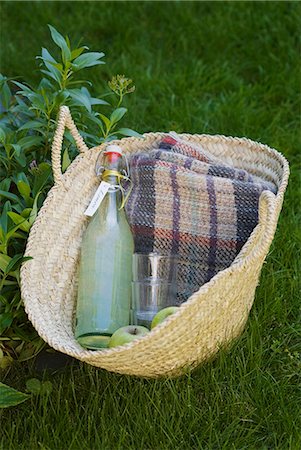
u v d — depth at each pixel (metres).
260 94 2.98
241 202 1.83
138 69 3.08
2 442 1.68
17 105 2.09
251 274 1.63
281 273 2.11
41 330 1.57
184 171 1.84
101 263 1.76
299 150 2.66
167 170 1.83
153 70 3.15
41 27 3.41
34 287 1.67
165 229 1.83
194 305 1.51
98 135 2.44
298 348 1.91
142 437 1.64
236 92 2.95
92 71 3.07
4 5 3.53
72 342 1.67
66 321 1.76
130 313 1.78
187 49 3.28
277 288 2.06
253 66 3.15
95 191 1.84
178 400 1.71
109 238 1.77
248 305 1.76
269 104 2.92
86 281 1.76
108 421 1.70
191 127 2.73
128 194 1.82
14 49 3.24
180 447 1.64
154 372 1.65
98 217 1.79
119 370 1.60
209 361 1.76
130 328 1.66
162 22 3.43
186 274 1.84
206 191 1.83
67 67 1.88
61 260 1.78
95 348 1.71
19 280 1.73
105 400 1.74
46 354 1.89
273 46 3.21
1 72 3.12
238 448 1.65
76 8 3.54
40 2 3.55
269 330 1.94
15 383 1.83
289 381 1.82
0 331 1.71
